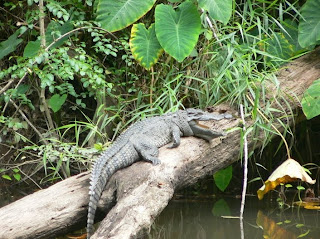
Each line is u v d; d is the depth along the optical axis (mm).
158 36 8938
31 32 10648
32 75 10672
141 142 7500
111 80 10602
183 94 9859
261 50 9984
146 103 10125
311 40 9727
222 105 8875
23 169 10820
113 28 9312
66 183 7254
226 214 9047
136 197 6492
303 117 9609
